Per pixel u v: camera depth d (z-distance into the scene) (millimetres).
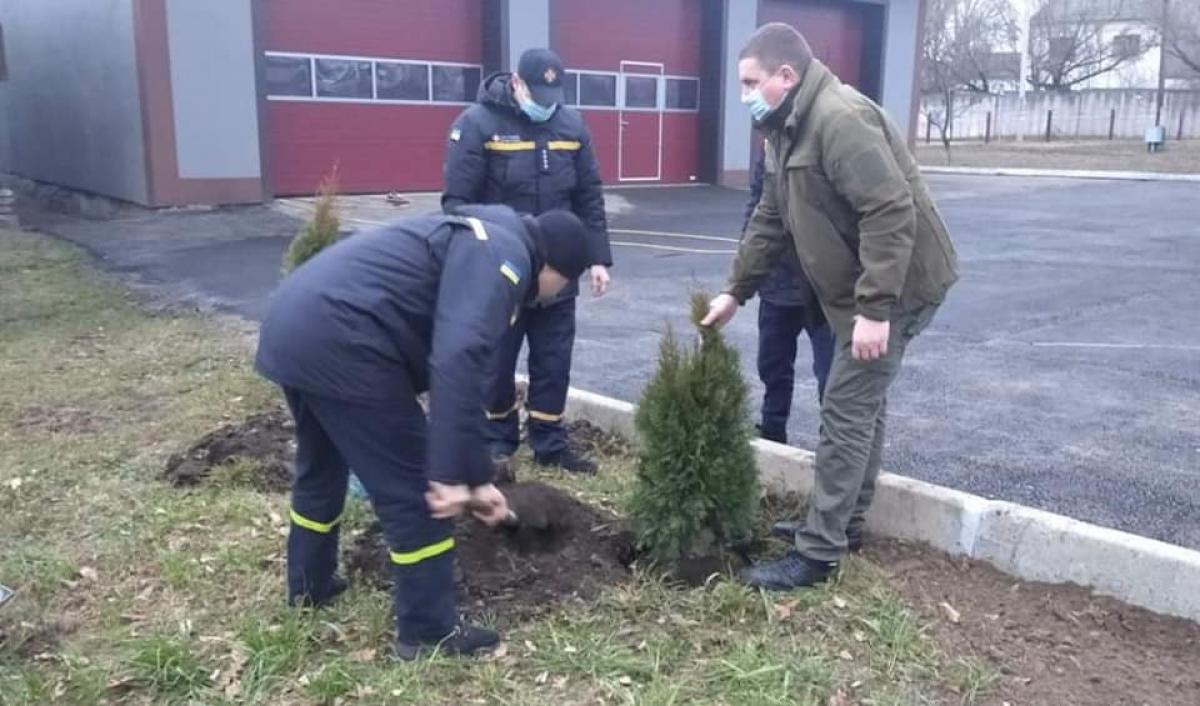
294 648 3037
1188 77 41688
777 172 3488
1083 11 47562
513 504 3709
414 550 2943
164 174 14758
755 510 3656
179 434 5055
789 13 22391
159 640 3020
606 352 7340
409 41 17062
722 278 10664
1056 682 2945
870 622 3215
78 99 16547
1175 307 9141
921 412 5832
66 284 9711
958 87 45406
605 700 2834
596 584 3441
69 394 5812
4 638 3084
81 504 4160
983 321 8508
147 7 14242
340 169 16625
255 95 15336
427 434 2914
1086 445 5234
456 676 2918
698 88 21469
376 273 2791
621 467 4734
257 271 10695
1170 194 21094
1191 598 3223
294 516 3223
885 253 3135
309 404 2916
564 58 18953
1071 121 41312
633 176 20750
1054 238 14242
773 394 4898
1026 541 3564
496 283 2732
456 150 4492
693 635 3156
